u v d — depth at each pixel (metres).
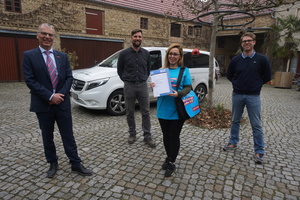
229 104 7.06
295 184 2.52
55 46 11.24
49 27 2.30
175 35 16.20
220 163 3.00
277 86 12.23
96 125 4.61
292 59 13.95
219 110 5.43
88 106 5.04
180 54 2.64
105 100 5.10
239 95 3.14
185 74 2.57
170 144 2.64
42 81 2.35
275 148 3.54
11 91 8.32
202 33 17.55
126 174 2.70
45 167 2.84
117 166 2.89
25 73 2.26
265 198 2.27
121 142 3.70
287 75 11.74
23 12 10.18
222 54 20.33
